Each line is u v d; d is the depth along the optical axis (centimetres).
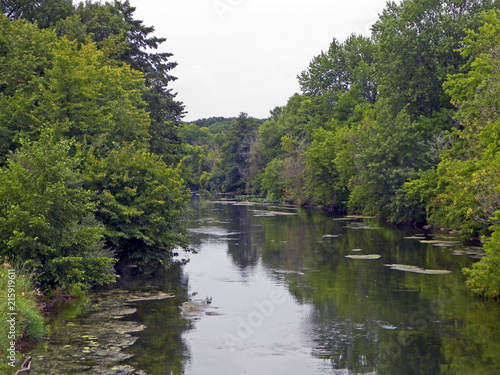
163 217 2383
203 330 1356
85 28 3425
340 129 6153
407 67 4362
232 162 11100
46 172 1480
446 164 2873
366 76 6738
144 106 3862
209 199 9525
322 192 6194
